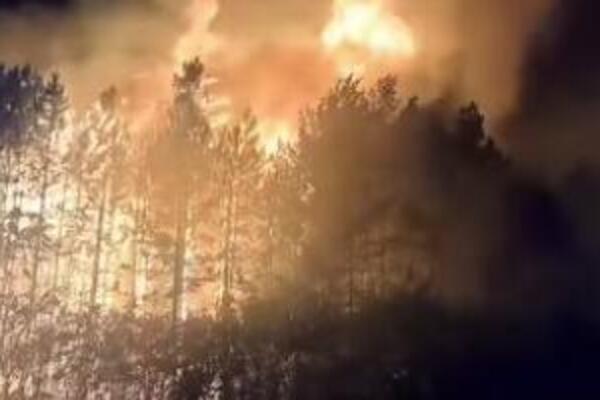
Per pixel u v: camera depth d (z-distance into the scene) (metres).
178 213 48.81
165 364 43.03
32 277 46.12
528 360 45.41
